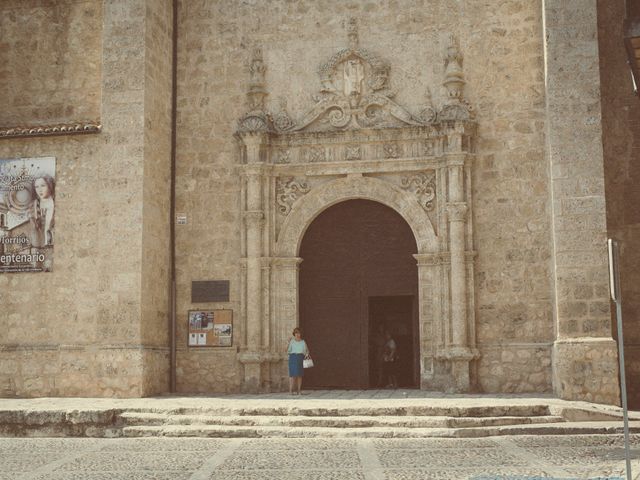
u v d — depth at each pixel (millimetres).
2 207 22297
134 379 20781
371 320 24094
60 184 22094
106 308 21219
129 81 21875
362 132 22375
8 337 21906
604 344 19109
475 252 21469
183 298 22953
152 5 22484
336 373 22781
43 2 24156
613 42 22016
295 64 23203
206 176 23250
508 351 21250
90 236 21797
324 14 23234
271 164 22656
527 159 21703
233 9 23656
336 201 22719
